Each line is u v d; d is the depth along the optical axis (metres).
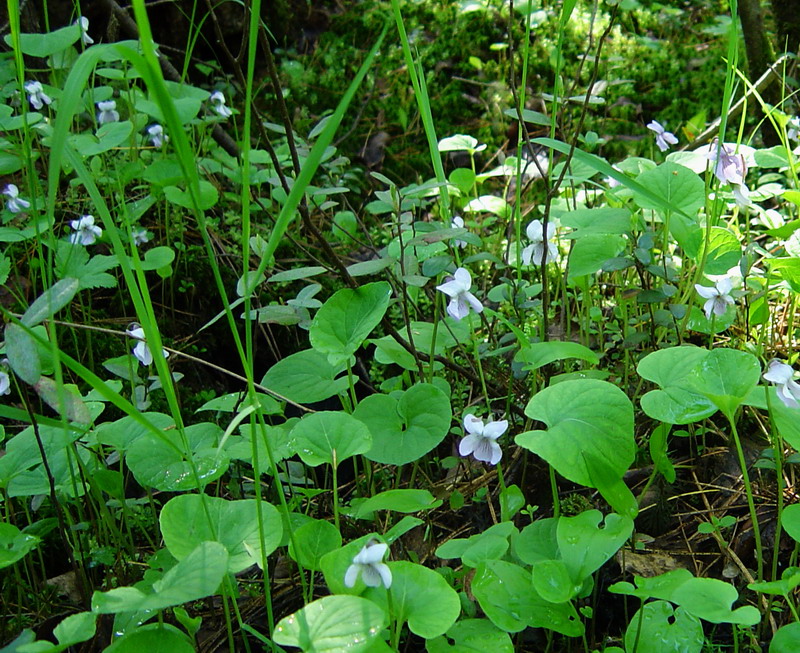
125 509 0.40
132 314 0.60
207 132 0.67
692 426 0.45
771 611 0.36
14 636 0.39
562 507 0.42
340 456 0.35
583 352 0.40
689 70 0.86
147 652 0.29
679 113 0.81
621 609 0.38
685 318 0.45
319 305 0.42
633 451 0.33
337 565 0.31
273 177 0.57
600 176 0.63
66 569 0.45
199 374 0.59
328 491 0.43
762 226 0.59
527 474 0.44
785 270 0.40
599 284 0.53
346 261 0.66
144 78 0.25
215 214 0.66
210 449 0.36
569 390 0.35
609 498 0.33
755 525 0.35
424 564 0.41
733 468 0.44
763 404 0.35
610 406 0.34
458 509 0.43
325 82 0.86
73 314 0.57
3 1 0.64
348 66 0.88
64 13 0.75
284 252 0.65
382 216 0.73
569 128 0.73
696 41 0.91
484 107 0.83
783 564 0.39
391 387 0.48
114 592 0.28
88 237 0.49
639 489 0.44
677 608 0.33
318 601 0.28
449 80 0.86
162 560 0.37
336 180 0.67
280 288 0.62
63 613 0.40
